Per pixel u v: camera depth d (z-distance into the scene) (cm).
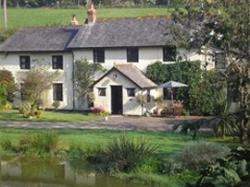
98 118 5378
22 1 12400
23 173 3136
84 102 6069
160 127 4584
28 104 5481
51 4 12300
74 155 3431
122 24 6169
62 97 6206
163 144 3456
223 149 2617
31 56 6394
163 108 5597
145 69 5809
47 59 6300
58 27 6712
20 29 6850
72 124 4856
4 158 3525
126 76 5650
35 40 6494
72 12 10312
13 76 6450
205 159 2611
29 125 4747
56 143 3591
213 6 2142
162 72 5650
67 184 2845
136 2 11425
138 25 6066
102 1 11444
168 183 2581
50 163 3350
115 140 3284
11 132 4194
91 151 3400
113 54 5950
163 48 5700
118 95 5784
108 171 2988
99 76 5991
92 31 6206
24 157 3531
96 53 6041
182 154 2761
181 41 3581
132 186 2683
